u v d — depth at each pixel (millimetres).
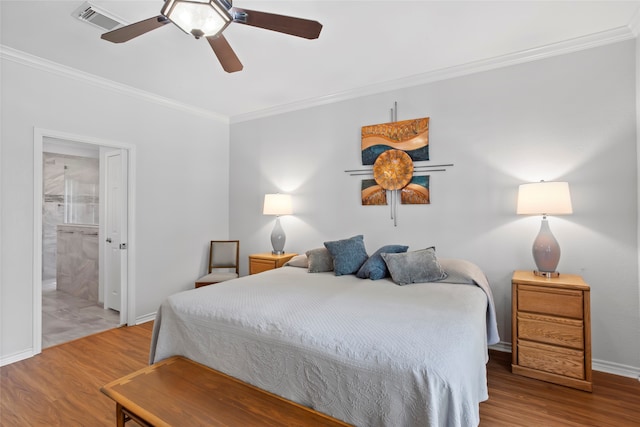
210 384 1586
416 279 2537
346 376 1344
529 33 2410
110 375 2375
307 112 3887
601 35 2400
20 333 2631
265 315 1734
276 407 1399
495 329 2344
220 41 1787
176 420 1296
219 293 2172
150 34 2383
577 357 2152
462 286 2387
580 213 2504
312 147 3854
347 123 3598
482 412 1910
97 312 3889
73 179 5812
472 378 1417
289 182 4051
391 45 2576
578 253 2512
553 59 2600
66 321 3568
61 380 2301
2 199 2557
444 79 3047
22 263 2652
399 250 2904
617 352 2383
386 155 3299
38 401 2043
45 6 2037
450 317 1677
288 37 2445
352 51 2668
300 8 2086
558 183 2311
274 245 3883
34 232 2721
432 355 1272
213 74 3107
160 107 3754
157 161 3723
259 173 4324
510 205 2770
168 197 3846
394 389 1237
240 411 1365
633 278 2338
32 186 2713
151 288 3662
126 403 1418
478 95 2898
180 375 1671
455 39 2490
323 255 3115
